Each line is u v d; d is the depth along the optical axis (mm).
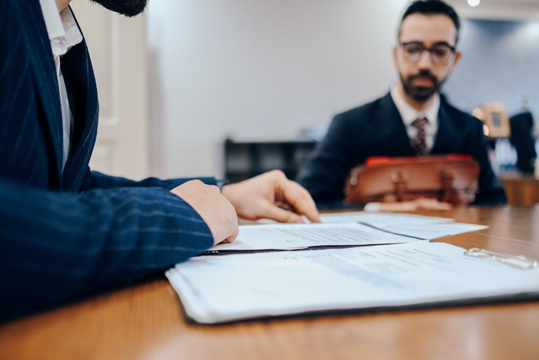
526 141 2494
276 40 2688
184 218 316
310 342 175
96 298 245
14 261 188
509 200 2201
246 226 568
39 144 346
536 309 217
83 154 517
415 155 1683
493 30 2816
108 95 2143
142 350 169
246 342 176
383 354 162
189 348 170
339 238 440
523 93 2869
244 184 707
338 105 2781
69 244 212
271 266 298
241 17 2635
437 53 1639
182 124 2586
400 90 1679
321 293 223
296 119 2734
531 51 2883
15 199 196
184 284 246
